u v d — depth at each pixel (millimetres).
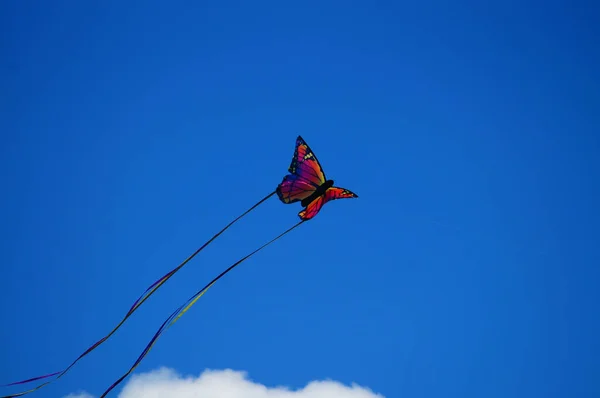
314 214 7508
